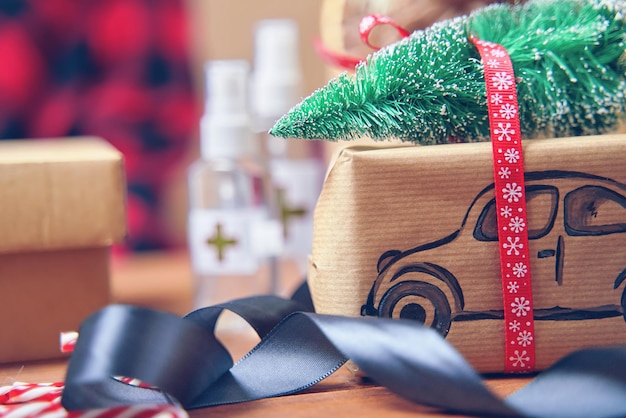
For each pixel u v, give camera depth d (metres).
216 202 0.54
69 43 0.74
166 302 0.57
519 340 0.40
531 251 0.40
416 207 0.40
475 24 0.42
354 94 0.40
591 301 0.40
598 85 0.41
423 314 0.40
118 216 0.46
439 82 0.40
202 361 0.38
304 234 0.62
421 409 0.38
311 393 0.40
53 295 0.47
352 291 0.40
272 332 0.41
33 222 0.45
